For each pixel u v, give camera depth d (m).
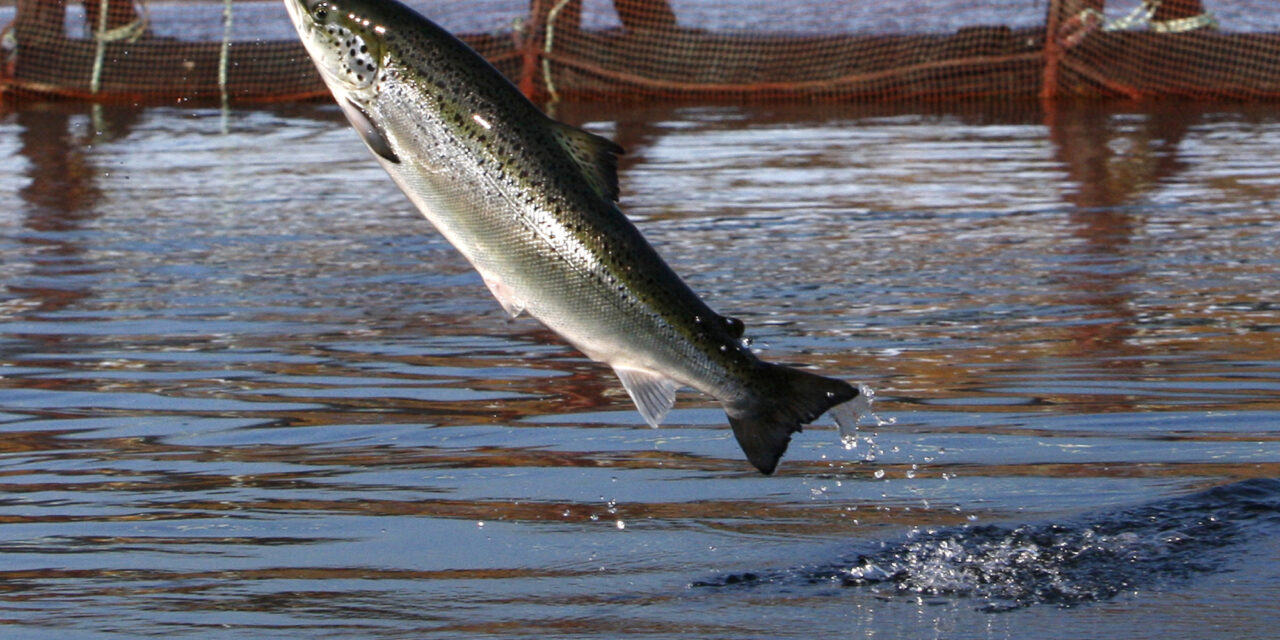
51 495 9.80
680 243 19.39
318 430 11.31
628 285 7.27
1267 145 28.33
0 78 42.09
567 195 7.20
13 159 29.50
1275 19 44.41
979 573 8.23
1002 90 38.97
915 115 35.59
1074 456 10.33
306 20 7.03
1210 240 19.00
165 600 7.95
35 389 12.61
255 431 11.30
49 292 16.72
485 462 10.45
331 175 26.55
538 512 9.37
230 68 42.28
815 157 28.12
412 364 13.38
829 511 9.31
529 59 40.28
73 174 27.14
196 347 14.10
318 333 14.65
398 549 8.73
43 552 8.72
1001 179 24.78
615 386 12.52
